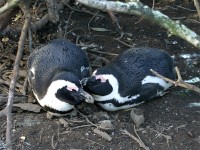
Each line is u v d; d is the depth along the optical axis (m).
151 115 9.10
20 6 9.93
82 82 8.61
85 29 11.66
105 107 9.00
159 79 9.20
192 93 9.62
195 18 11.84
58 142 8.54
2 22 10.64
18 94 9.66
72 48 9.48
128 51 9.47
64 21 11.97
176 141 8.51
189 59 10.55
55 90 8.39
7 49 10.95
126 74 8.95
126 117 9.07
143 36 11.37
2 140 8.63
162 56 9.45
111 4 6.53
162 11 12.16
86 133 8.70
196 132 8.69
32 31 11.05
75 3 12.44
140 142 8.43
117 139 8.57
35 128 8.85
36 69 9.06
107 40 11.27
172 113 9.13
